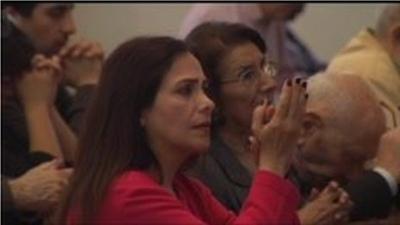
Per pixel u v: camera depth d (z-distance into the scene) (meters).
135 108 3.55
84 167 3.55
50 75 5.56
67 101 6.02
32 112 5.44
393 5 5.75
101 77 3.62
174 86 3.55
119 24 8.83
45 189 4.82
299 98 3.65
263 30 8.35
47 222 4.82
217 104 4.56
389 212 4.21
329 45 9.02
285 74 8.53
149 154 3.59
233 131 4.58
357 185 4.16
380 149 4.25
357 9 9.09
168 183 3.69
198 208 3.88
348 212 4.07
